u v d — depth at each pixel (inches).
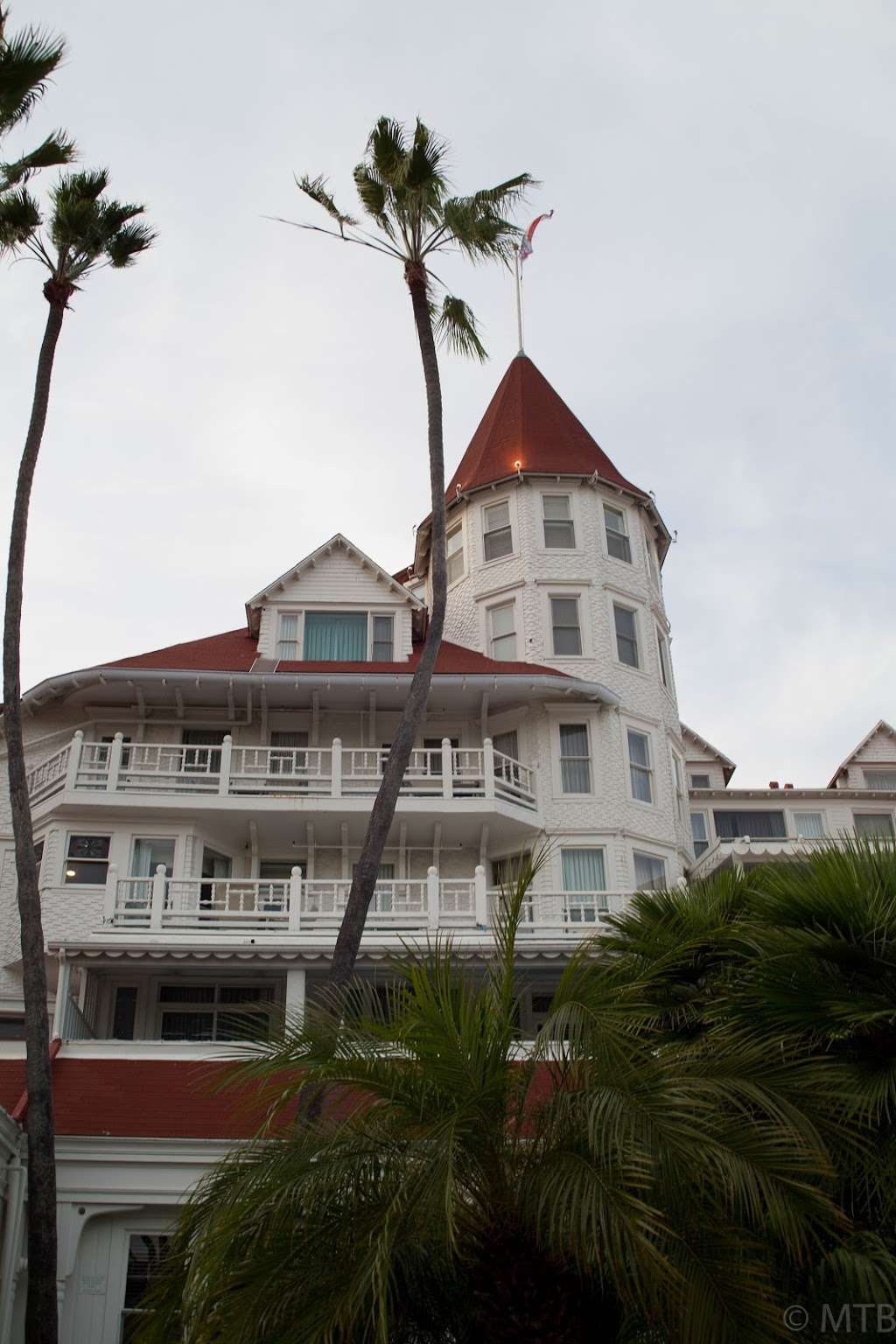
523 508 1299.2
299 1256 351.3
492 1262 369.1
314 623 1221.7
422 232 813.2
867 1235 377.1
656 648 1290.6
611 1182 328.2
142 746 1047.6
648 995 489.1
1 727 1143.0
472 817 1070.4
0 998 1017.5
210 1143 657.6
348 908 627.2
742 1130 354.3
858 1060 414.6
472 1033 368.5
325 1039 386.0
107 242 794.2
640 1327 379.2
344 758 1140.5
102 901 1000.9
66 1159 653.3
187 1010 936.9
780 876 481.1
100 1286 637.9
